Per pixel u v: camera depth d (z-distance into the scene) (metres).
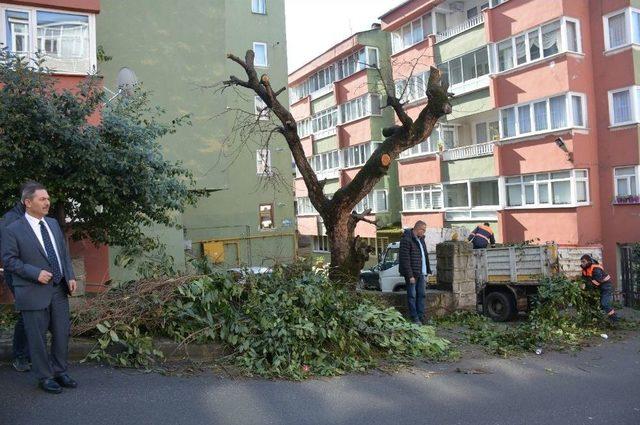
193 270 7.14
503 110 23.72
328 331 6.52
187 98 17.20
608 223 20.97
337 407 5.12
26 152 7.83
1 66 7.96
